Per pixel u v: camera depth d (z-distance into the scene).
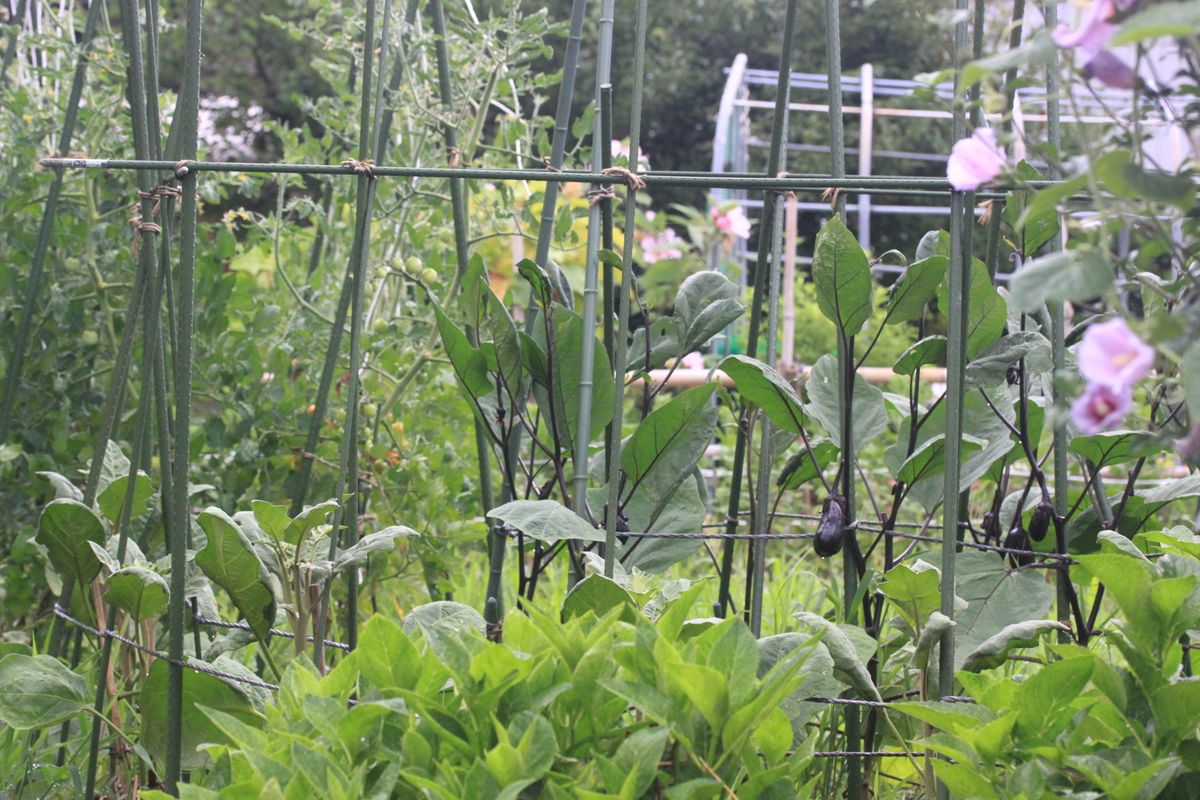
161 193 2.08
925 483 2.27
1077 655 1.60
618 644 1.59
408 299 3.71
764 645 1.77
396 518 3.27
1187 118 1.37
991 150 1.43
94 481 2.17
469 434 3.68
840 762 2.16
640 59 1.96
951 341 1.80
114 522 2.18
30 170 3.10
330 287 3.45
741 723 1.44
